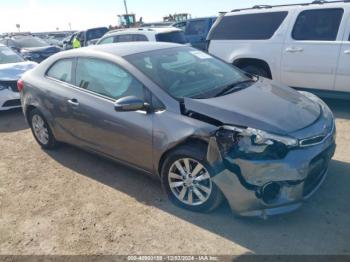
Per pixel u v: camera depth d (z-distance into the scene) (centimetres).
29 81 501
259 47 679
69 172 446
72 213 355
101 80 404
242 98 346
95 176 430
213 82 391
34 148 539
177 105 336
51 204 376
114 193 387
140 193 382
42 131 515
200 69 413
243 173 291
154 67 384
